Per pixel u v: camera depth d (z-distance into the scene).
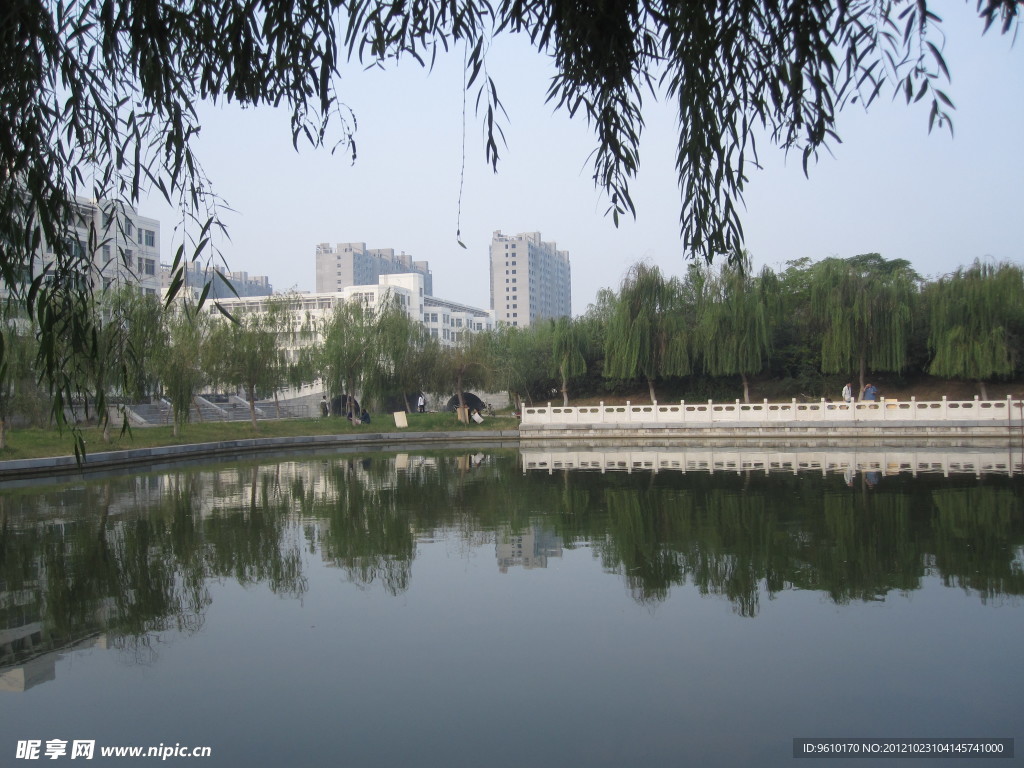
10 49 3.35
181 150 3.67
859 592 7.20
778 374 40.94
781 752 4.29
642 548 9.36
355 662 5.78
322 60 3.86
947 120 3.09
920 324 35.50
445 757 4.31
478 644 6.11
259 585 7.99
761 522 10.89
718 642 5.99
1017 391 35.47
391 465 22.61
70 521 12.16
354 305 38.03
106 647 6.21
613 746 4.40
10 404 20.66
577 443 32.09
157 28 3.59
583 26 3.71
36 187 3.50
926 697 4.93
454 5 3.69
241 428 33.12
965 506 11.92
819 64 3.34
